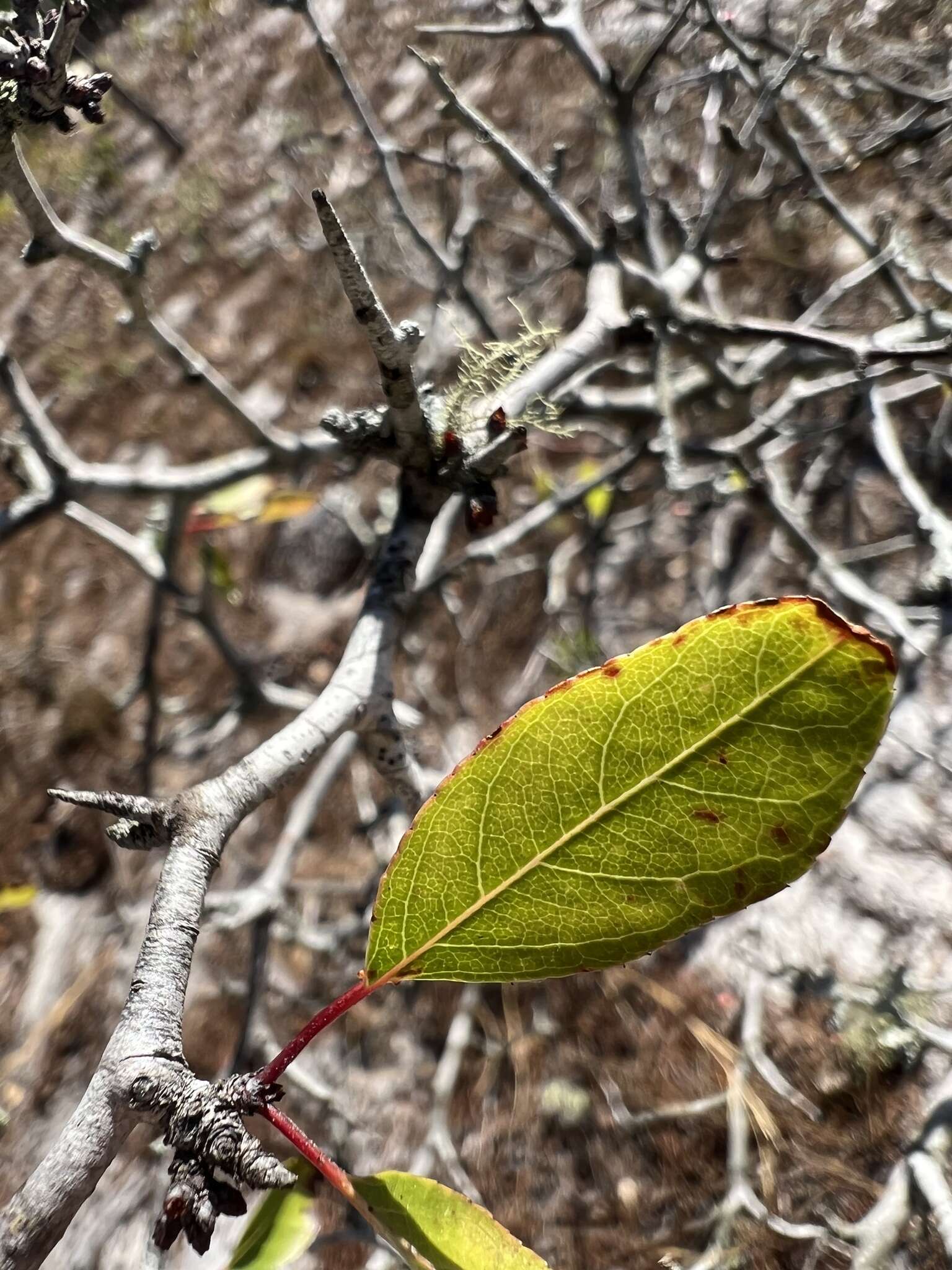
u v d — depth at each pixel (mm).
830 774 64
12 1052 430
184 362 190
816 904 347
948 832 335
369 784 422
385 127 632
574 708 69
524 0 238
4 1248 64
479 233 542
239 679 301
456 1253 74
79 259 153
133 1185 367
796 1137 307
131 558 281
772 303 414
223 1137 72
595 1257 314
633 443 292
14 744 517
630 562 446
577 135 546
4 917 472
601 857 71
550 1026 361
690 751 67
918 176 363
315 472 518
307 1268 317
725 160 404
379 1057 378
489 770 71
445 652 458
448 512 286
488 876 74
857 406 309
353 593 513
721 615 64
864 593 231
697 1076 333
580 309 485
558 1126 339
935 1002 309
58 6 108
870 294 388
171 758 488
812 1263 284
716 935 360
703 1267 258
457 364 434
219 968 409
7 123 108
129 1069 72
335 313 600
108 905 471
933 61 385
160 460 588
